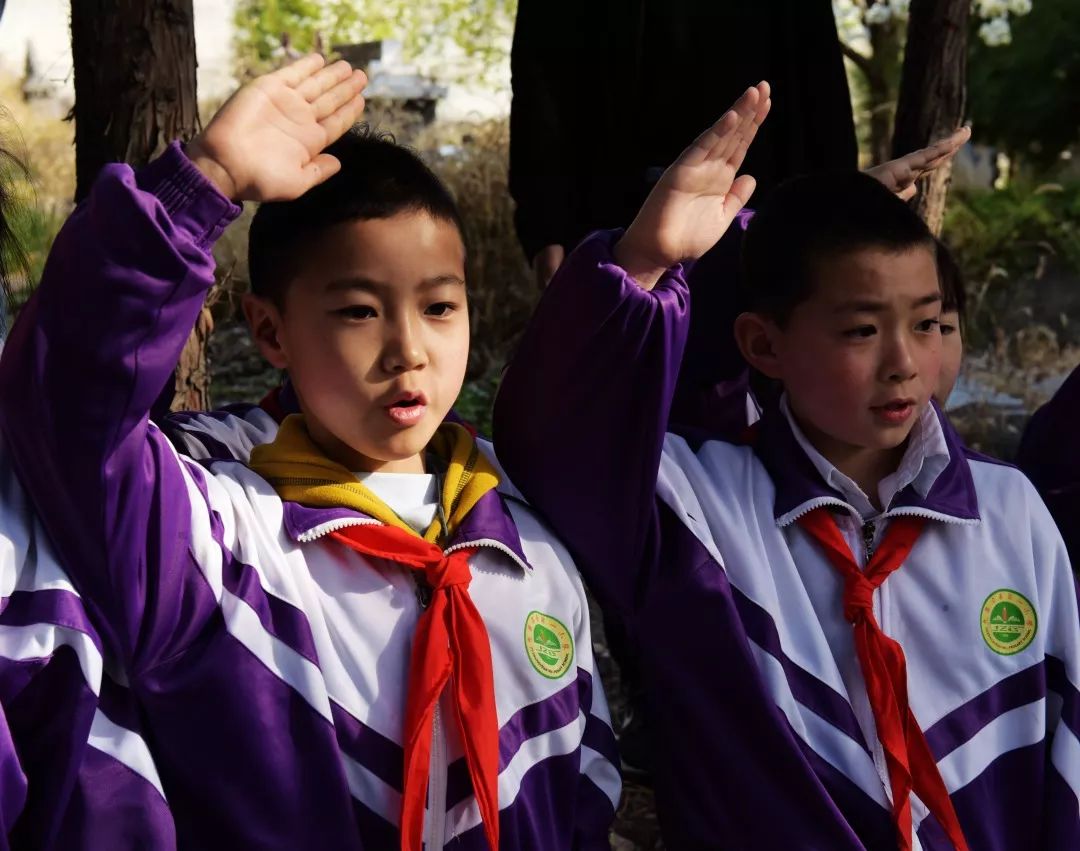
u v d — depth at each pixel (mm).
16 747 1543
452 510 1779
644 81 3119
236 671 1605
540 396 1808
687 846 1934
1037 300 6797
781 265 1978
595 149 3193
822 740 1870
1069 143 8016
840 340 1916
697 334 2318
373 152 1740
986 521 1994
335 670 1666
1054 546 2000
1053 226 7328
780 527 1965
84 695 1515
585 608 1874
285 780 1614
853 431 1931
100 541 1517
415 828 1613
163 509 1564
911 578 1946
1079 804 1909
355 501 1729
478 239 5707
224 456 2049
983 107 8078
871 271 1903
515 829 1703
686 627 1896
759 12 3090
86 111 2748
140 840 1555
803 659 1891
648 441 1792
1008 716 1923
